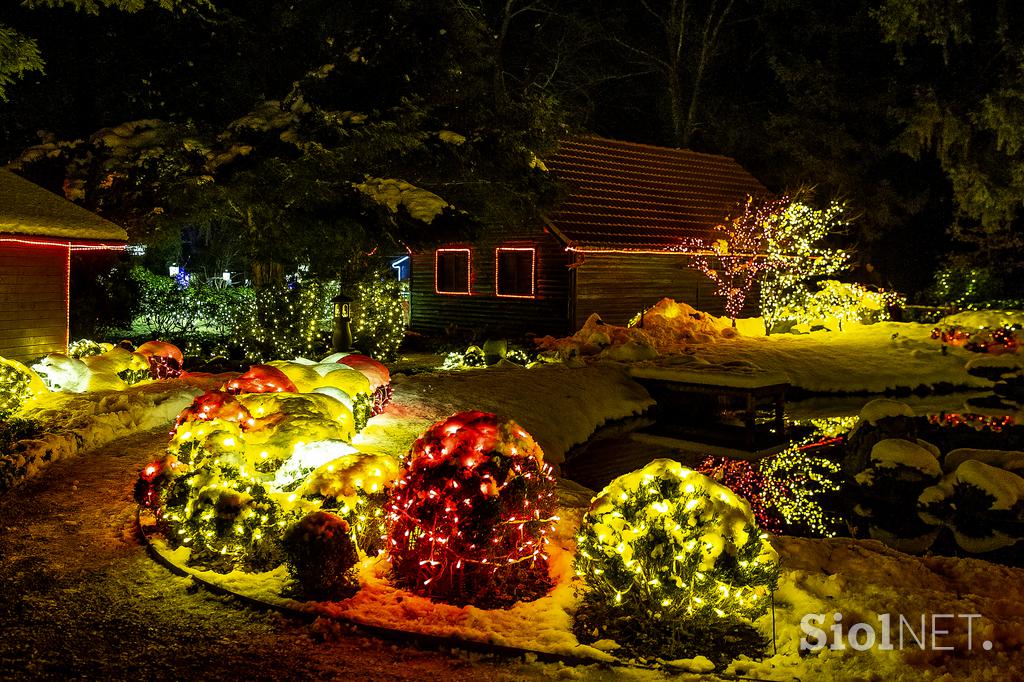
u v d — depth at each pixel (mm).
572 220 23250
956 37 25438
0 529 6941
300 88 18297
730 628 4996
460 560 5492
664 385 15820
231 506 5988
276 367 10711
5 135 20531
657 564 5000
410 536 5707
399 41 18469
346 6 19922
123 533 6863
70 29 20828
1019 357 19797
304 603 5418
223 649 4910
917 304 31641
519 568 5719
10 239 13641
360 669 4695
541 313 23969
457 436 5816
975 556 8516
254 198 16781
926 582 6129
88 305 21500
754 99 36375
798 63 32094
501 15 36062
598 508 5414
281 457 7238
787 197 29484
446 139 18375
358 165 17688
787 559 6398
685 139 37438
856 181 31891
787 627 5215
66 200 16109
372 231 17719
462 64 19844
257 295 18703
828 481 11273
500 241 24891
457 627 5145
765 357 19766
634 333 20328
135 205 17734
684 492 5355
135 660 4750
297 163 16500
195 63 21469
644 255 24516
